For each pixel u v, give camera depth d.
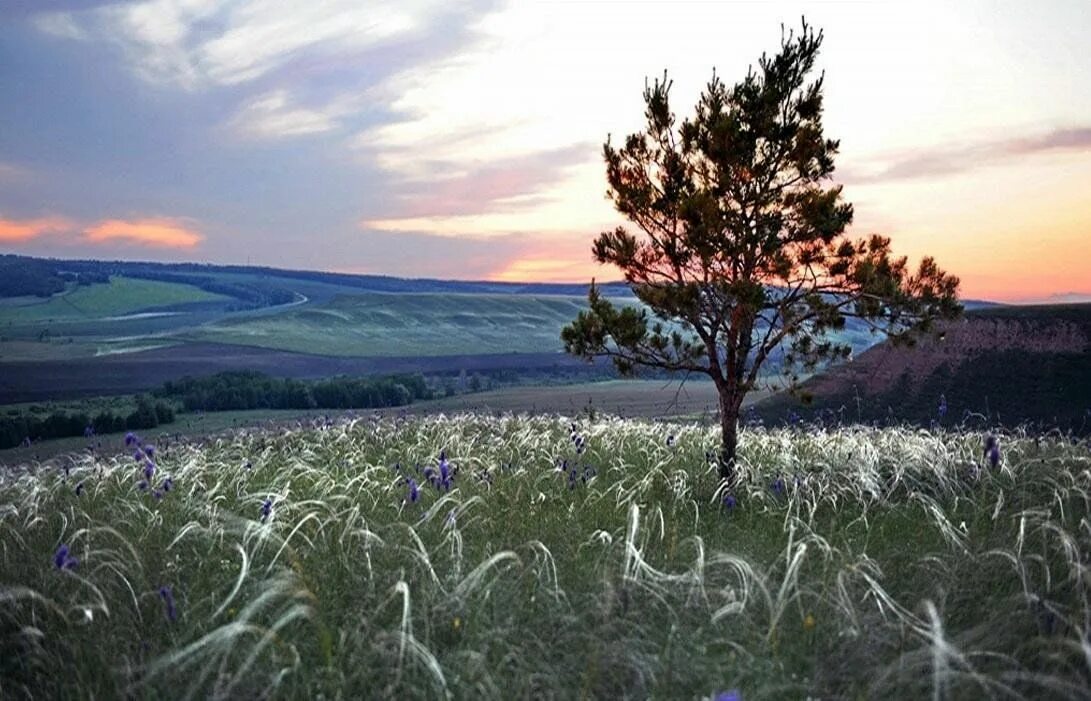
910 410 52.66
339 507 9.09
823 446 14.22
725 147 10.93
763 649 5.07
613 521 8.80
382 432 18.09
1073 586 6.01
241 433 18.86
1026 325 65.06
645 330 11.89
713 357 11.70
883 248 11.41
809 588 6.16
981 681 4.20
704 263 11.39
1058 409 51.38
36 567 6.87
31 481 11.47
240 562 7.02
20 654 5.29
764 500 10.09
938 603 5.70
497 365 175.75
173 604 5.39
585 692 4.45
